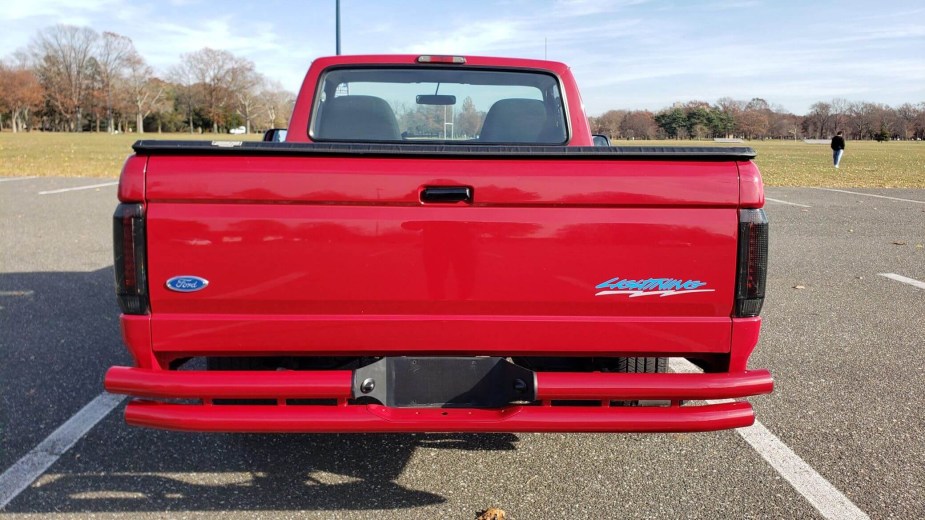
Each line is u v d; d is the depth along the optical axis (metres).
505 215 2.59
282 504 3.04
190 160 2.54
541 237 2.60
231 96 141.88
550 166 2.60
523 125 4.11
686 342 2.65
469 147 2.60
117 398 4.21
